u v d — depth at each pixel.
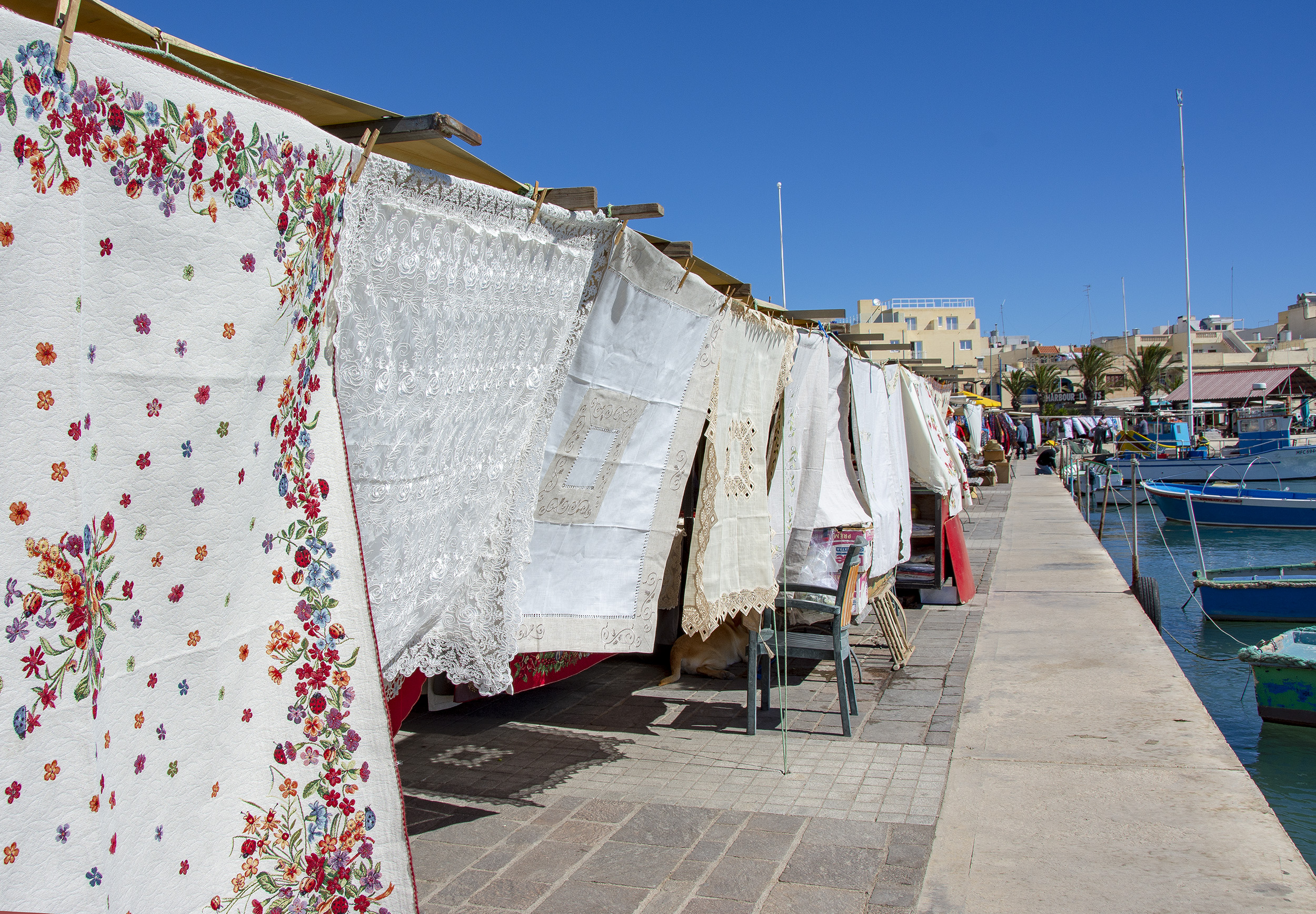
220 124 1.94
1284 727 8.51
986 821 4.20
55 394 1.62
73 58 1.63
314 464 2.29
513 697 6.31
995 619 8.96
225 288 1.98
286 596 2.23
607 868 3.75
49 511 1.62
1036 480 30.86
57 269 1.61
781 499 5.88
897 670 7.12
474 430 3.13
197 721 2.00
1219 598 13.02
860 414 7.25
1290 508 22.98
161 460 1.86
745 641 6.84
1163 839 3.97
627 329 3.86
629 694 6.41
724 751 5.23
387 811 2.32
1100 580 11.05
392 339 2.59
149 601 1.87
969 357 75.06
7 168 1.52
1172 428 46.97
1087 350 67.25
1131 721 5.62
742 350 4.98
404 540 2.89
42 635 1.61
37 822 1.61
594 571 4.06
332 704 2.28
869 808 4.38
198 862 2.00
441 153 2.76
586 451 3.89
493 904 3.45
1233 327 95.31
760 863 3.79
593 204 3.19
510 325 3.14
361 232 2.41
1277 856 3.77
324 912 2.25
